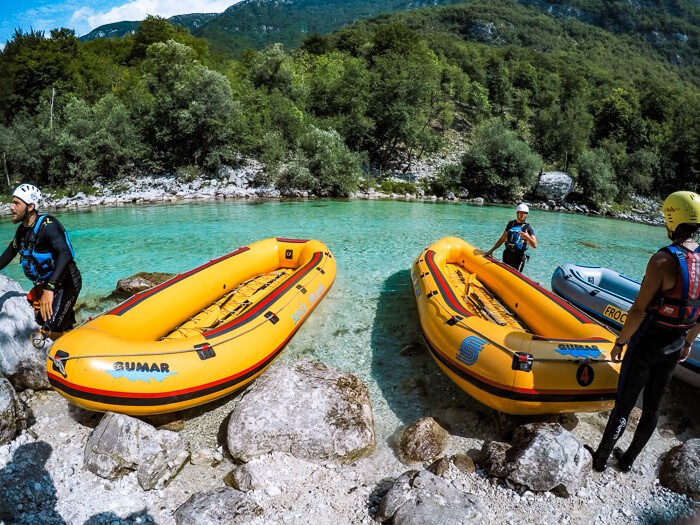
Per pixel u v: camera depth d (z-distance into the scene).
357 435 3.42
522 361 3.48
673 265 2.70
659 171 31.52
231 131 20.09
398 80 23.92
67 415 3.67
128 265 8.03
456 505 2.72
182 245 9.62
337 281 7.23
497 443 3.36
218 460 3.33
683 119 37.50
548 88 47.66
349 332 5.47
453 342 4.09
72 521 2.71
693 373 4.11
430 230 12.24
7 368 3.81
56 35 34.78
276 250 6.97
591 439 3.68
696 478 3.07
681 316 2.75
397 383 4.44
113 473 3.02
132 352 3.37
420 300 5.40
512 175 23.50
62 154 18.78
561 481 3.00
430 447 3.45
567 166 30.91
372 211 15.52
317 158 19.39
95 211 14.52
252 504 2.81
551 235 13.40
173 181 18.94
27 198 3.29
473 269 6.78
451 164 23.88
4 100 25.39
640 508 2.96
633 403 3.02
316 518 2.82
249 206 15.84
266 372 3.94
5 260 3.54
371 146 24.97
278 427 3.35
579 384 3.45
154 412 3.43
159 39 36.22
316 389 3.67
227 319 5.14
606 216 23.25
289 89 27.75
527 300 5.23
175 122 20.06
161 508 2.88
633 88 51.53
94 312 5.86
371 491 3.10
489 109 39.41
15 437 3.34
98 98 25.86
